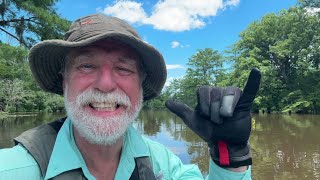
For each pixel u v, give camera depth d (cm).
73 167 36
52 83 46
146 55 41
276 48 1062
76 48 39
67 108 40
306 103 968
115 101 38
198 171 48
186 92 1867
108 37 37
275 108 1067
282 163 261
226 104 34
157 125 657
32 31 226
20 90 1134
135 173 41
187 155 282
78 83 39
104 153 40
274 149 331
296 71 1095
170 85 2108
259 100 1062
